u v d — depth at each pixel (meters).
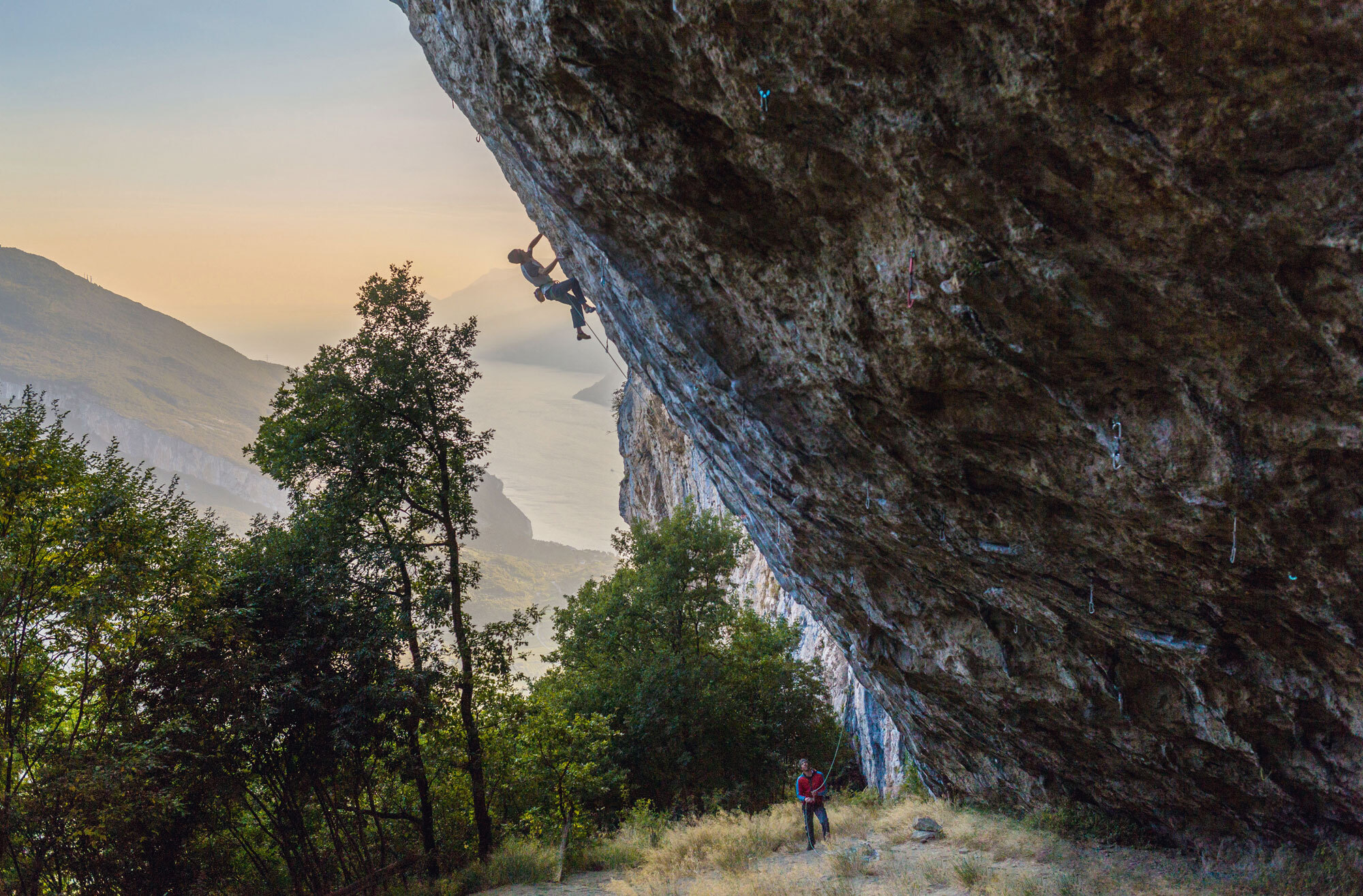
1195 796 9.31
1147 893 8.82
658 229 6.49
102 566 11.66
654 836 16.72
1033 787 12.20
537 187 8.43
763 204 5.73
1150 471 5.76
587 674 25.89
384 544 14.45
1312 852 8.50
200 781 12.48
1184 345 5.00
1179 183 4.10
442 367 14.65
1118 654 8.66
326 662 13.94
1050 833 11.27
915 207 4.96
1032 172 4.44
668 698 22.92
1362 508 5.20
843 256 5.75
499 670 15.21
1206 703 7.88
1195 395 5.23
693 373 8.34
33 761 10.77
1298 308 4.42
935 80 4.27
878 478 7.84
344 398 14.28
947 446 6.80
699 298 7.10
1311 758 7.54
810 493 8.91
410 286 14.49
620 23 4.84
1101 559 7.13
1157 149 4.00
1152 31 3.60
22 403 11.24
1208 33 3.53
